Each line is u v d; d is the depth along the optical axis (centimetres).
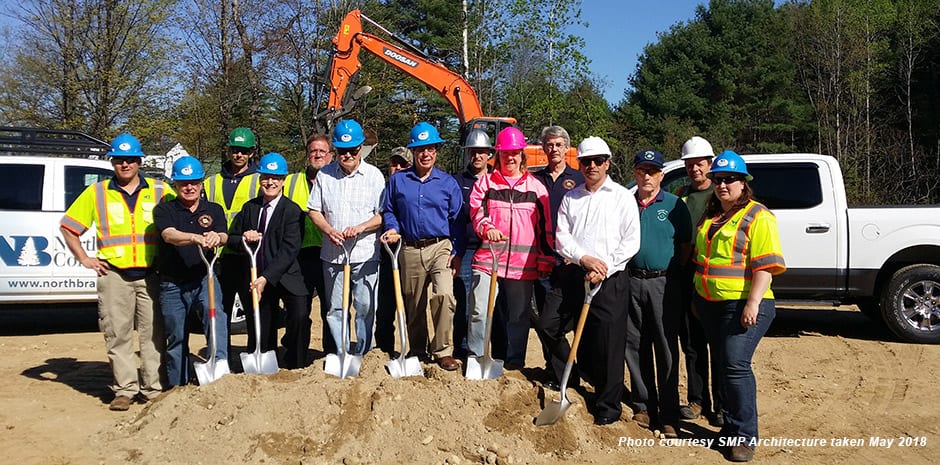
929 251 787
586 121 2730
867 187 2648
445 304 549
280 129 2355
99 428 508
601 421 500
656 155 504
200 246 524
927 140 2925
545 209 538
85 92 1789
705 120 3644
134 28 1811
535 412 486
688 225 510
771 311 471
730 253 460
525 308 539
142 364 558
